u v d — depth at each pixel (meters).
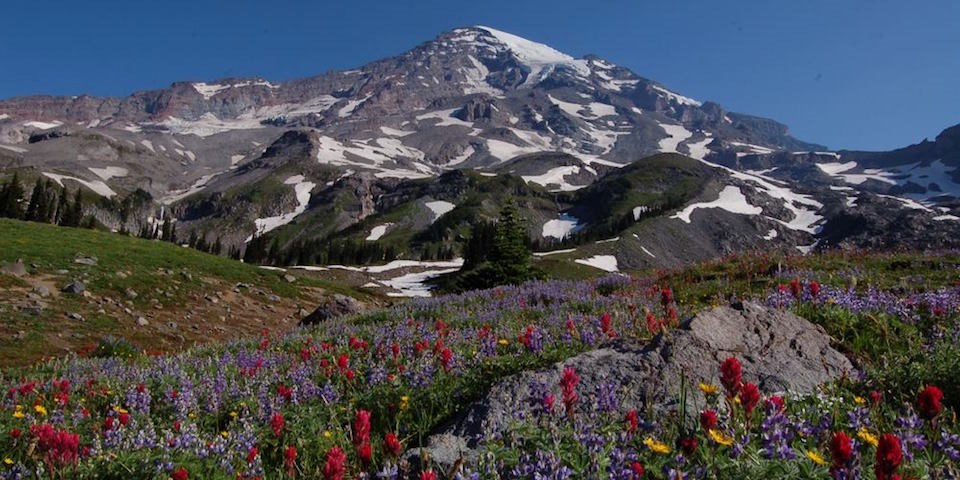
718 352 6.55
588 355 6.76
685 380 5.94
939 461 3.88
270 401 7.28
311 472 5.33
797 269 18.02
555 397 5.47
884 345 7.73
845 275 16.47
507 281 39.84
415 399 6.94
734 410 4.38
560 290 20.77
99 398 9.51
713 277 19.58
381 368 8.28
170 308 37.75
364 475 4.15
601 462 3.94
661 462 3.99
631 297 15.88
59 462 4.93
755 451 3.85
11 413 8.20
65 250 42.94
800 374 6.28
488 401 5.88
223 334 35.06
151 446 5.71
